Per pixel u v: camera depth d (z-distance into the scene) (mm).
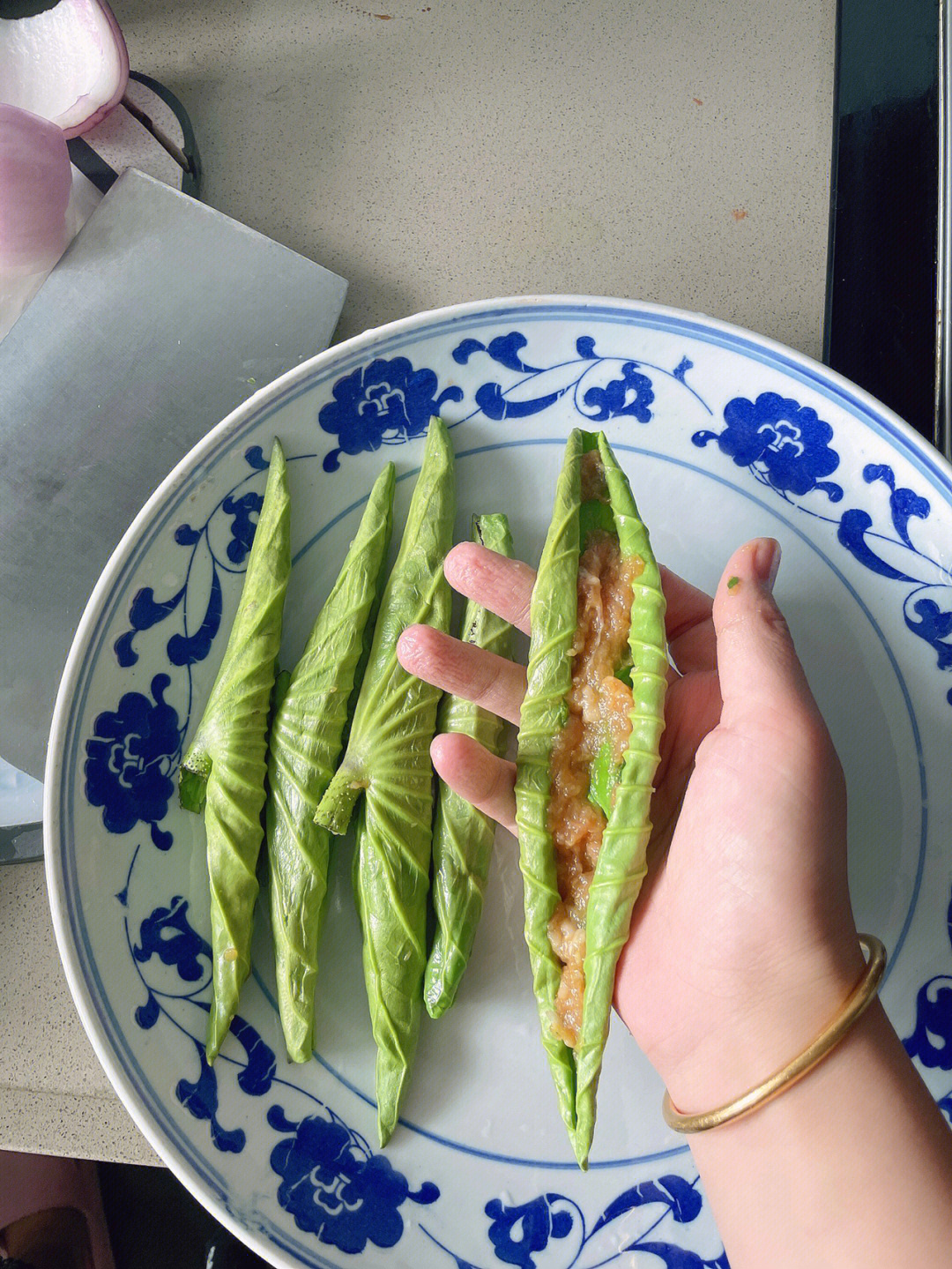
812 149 364
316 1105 299
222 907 297
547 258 364
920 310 347
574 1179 297
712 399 328
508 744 313
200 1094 294
